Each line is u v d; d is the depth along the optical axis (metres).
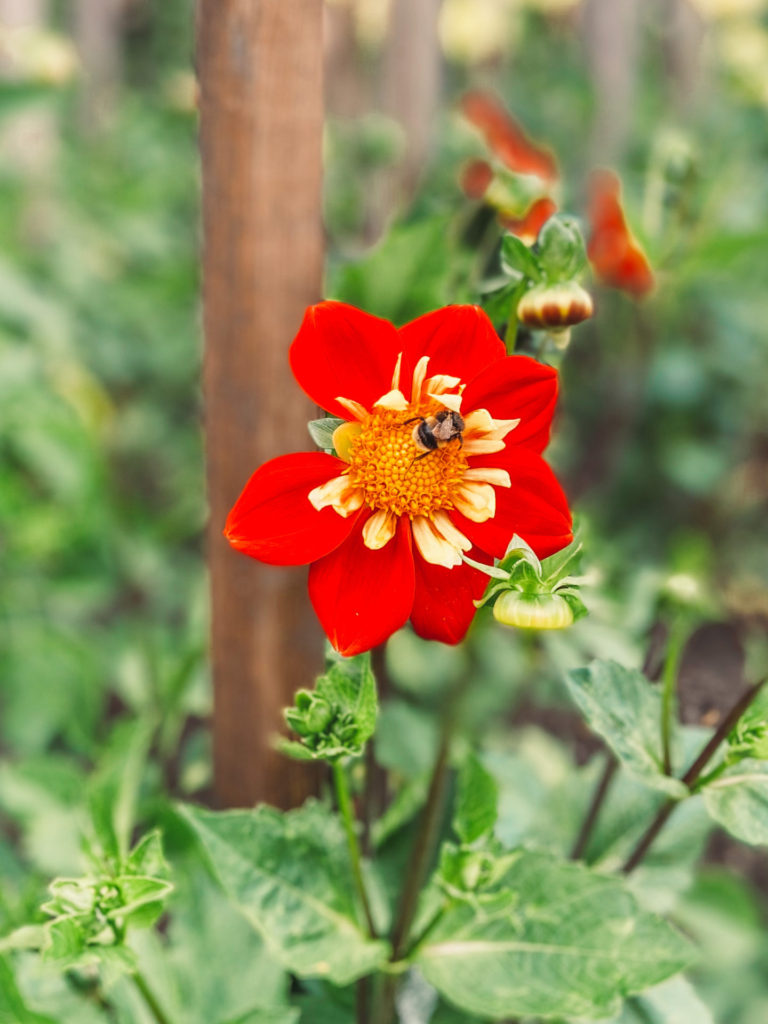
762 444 1.43
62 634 1.00
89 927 0.50
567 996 0.54
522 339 0.57
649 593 0.74
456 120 1.07
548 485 0.50
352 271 0.58
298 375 0.50
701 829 0.64
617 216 0.78
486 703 0.88
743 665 0.79
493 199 0.62
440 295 0.59
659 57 2.21
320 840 0.57
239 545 0.49
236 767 0.63
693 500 1.35
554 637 0.74
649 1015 0.59
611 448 1.38
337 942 0.56
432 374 0.51
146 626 0.97
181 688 0.75
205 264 0.56
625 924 0.55
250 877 0.56
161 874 0.52
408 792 0.64
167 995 0.60
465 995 0.54
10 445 1.08
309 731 0.51
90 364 1.41
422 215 0.65
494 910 0.53
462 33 1.76
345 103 2.07
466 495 0.50
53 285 1.45
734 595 1.14
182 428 1.44
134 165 1.81
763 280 1.39
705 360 1.39
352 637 0.50
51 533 1.02
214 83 0.54
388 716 0.77
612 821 0.65
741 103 1.43
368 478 0.50
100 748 0.85
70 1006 0.59
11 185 1.43
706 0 1.58
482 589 0.51
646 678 0.57
